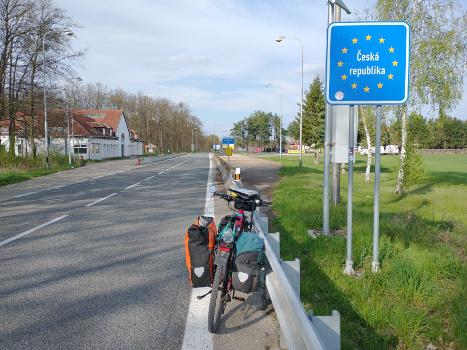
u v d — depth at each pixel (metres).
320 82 36.94
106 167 34.28
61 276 4.79
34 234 7.11
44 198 12.41
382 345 3.25
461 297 4.11
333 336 2.37
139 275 4.88
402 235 6.93
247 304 4.10
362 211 9.82
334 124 6.21
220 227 3.93
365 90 4.98
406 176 14.37
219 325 3.55
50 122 33.25
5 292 4.23
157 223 8.25
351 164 5.21
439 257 5.48
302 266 5.25
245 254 3.41
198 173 25.58
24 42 28.56
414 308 3.98
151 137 99.25
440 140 94.31
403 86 4.93
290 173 24.03
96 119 64.25
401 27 4.89
